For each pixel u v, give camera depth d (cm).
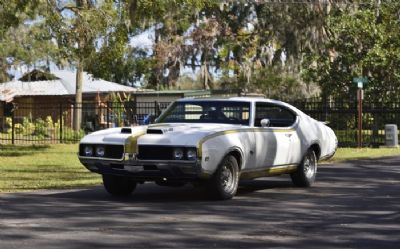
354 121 2602
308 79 3056
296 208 930
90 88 3800
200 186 1144
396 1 2833
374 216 861
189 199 1022
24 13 2148
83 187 1211
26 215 862
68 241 691
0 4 1864
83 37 1939
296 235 732
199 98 1123
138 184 1237
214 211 898
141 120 2625
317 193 1102
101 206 945
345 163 1741
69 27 1938
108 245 673
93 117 3403
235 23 4294
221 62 4403
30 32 2630
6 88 3650
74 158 1906
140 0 1859
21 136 2866
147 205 956
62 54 2094
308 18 3575
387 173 1453
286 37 3806
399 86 2733
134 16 1909
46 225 786
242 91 4000
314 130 1205
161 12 1912
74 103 2758
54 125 2912
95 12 1930
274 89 4141
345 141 2484
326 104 2541
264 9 3919
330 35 3406
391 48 2719
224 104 1080
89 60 2041
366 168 1582
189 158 916
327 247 671
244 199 1023
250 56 4297
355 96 2778
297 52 3756
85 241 692
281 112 1145
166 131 966
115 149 960
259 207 938
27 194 1100
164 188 1174
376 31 2716
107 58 1995
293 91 4069
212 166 948
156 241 694
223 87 4509
